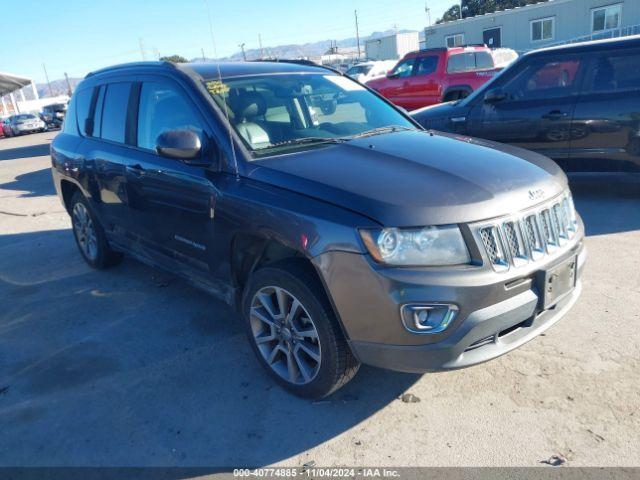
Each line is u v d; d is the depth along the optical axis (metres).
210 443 2.76
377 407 2.94
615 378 3.03
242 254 3.28
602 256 4.73
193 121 3.49
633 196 6.51
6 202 9.37
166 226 3.79
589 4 26.16
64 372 3.52
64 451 2.77
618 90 6.03
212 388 3.21
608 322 3.62
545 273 2.67
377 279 2.47
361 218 2.52
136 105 4.10
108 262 5.22
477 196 2.61
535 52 6.54
